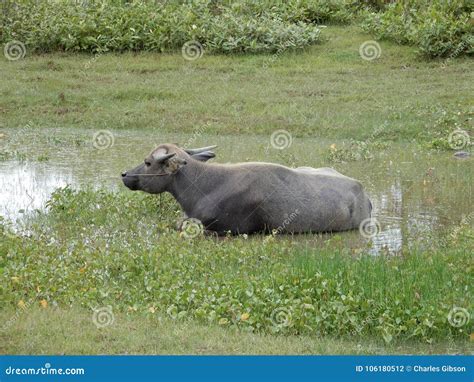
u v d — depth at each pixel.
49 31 30.30
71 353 9.54
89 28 30.45
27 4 31.50
